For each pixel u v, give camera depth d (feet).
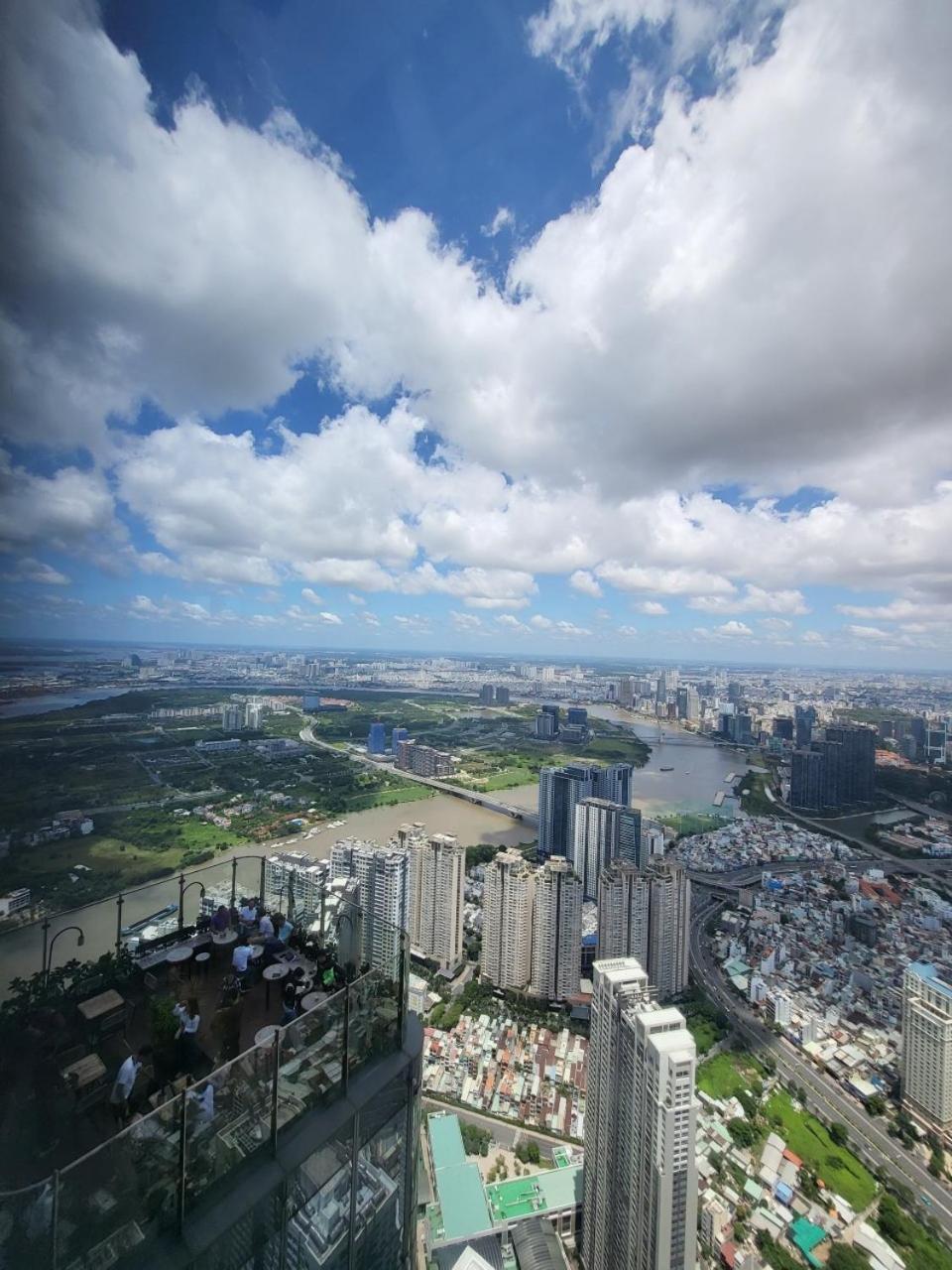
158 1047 40.29
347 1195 37.40
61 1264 24.76
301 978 49.26
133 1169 27.45
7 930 44.55
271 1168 32.71
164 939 53.93
